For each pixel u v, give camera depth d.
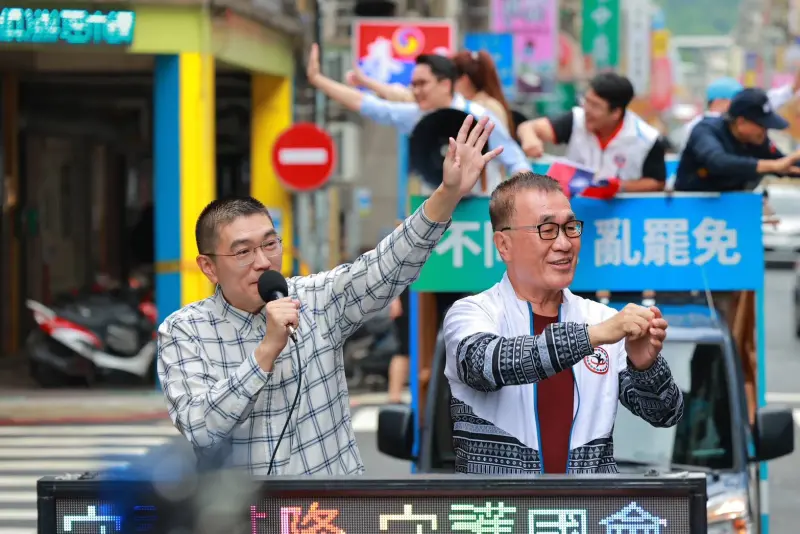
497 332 6.43
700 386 10.25
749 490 10.05
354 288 6.55
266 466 6.31
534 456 6.27
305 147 26.12
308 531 5.35
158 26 26.23
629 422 10.16
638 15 75.44
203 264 6.53
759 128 11.61
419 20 29.58
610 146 11.68
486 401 6.34
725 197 10.77
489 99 12.33
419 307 11.19
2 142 31.77
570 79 58.19
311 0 36.28
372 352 26.83
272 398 6.37
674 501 5.26
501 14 48.75
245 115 31.77
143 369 27.03
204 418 6.04
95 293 27.83
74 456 20.19
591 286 10.90
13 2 25.47
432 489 5.31
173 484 5.24
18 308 33.56
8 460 19.91
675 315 10.85
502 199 6.41
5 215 32.53
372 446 21.00
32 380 28.38
